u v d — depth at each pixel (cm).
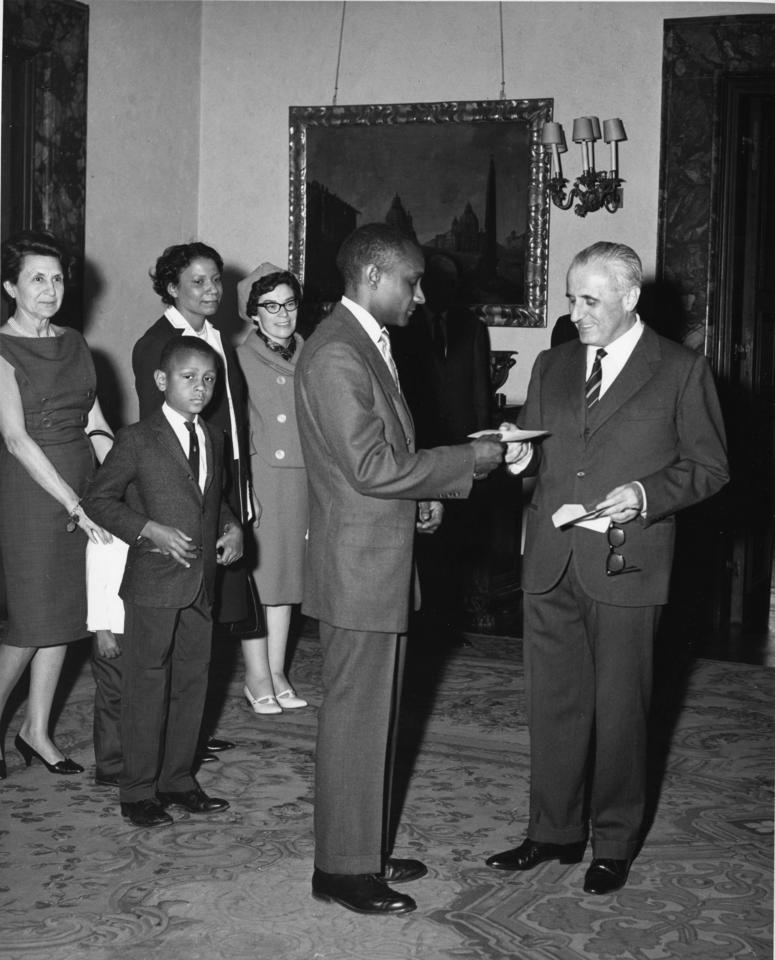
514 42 805
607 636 340
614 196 777
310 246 860
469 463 322
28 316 429
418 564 736
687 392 338
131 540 382
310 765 457
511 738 495
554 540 348
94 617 411
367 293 329
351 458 313
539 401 361
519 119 805
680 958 306
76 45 725
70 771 442
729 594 785
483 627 730
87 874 354
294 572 517
